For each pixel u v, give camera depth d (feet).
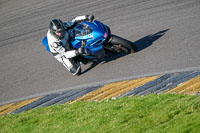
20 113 81.10
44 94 91.20
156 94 66.28
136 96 68.44
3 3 202.28
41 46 126.31
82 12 141.49
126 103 65.41
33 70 108.68
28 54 123.03
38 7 172.14
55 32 87.10
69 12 147.64
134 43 99.14
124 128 54.49
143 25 109.60
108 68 90.94
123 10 128.36
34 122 71.82
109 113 62.59
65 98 83.56
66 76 97.30
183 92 63.98
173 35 94.63
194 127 48.03
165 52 86.94
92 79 89.04
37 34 138.10
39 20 152.25
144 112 58.18
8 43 138.92
